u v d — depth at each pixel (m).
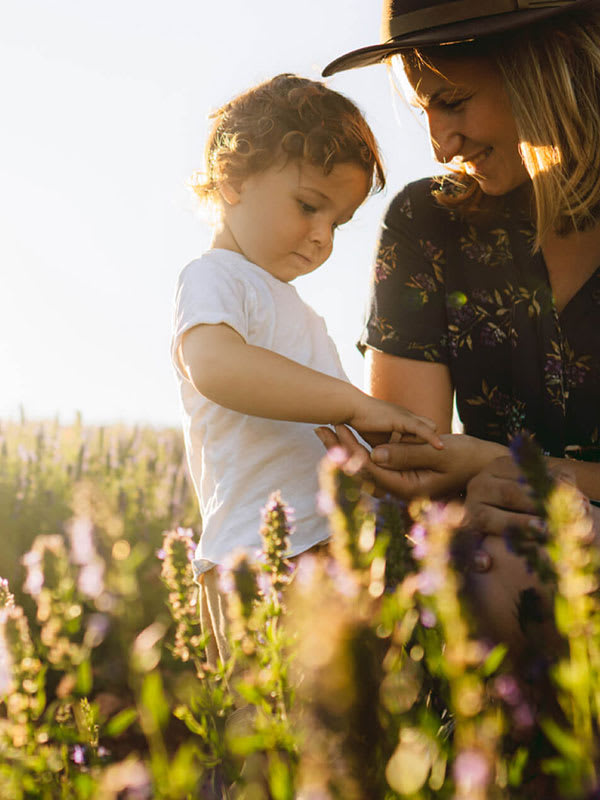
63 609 1.84
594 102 2.15
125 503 4.66
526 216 2.45
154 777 1.16
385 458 2.01
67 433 6.37
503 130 2.20
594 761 1.21
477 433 2.55
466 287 2.49
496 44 2.12
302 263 2.34
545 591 1.59
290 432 2.18
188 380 2.21
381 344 2.56
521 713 1.31
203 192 2.48
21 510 4.46
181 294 2.16
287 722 1.29
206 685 1.72
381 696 1.15
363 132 2.35
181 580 2.20
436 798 1.17
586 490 2.10
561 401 2.37
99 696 2.61
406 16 2.22
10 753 1.42
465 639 1.30
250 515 2.09
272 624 1.43
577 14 2.13
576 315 2.36
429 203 2.58
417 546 1.48
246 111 2.34
